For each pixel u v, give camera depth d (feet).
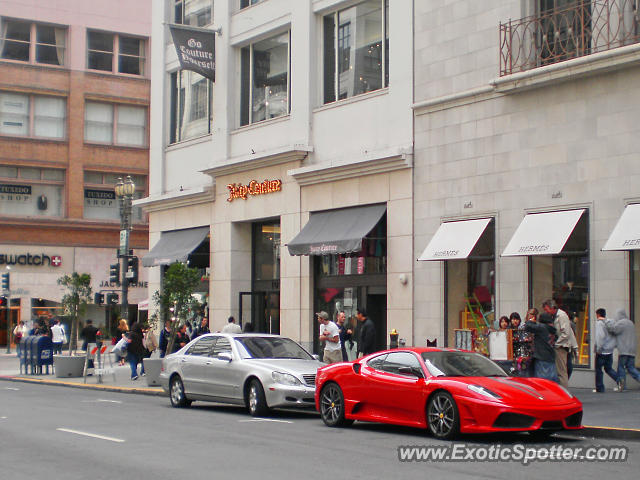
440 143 77.30
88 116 184.24
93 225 183.01
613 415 50.11
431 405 45.24
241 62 104.53
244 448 41.83
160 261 110.83
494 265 72.18
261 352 60.90
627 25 63.87
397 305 80.43
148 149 189.37
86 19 183.93
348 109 87.61
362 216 84.28
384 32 85.05
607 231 63.93
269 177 96.84
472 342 70.85
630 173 62.90
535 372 56.44
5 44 177.27
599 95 65.36
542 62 69.51
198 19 111.86
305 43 92.68
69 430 49.19
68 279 108.88
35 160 178.29
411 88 80.33
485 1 73.87
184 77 114.42
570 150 67.00
